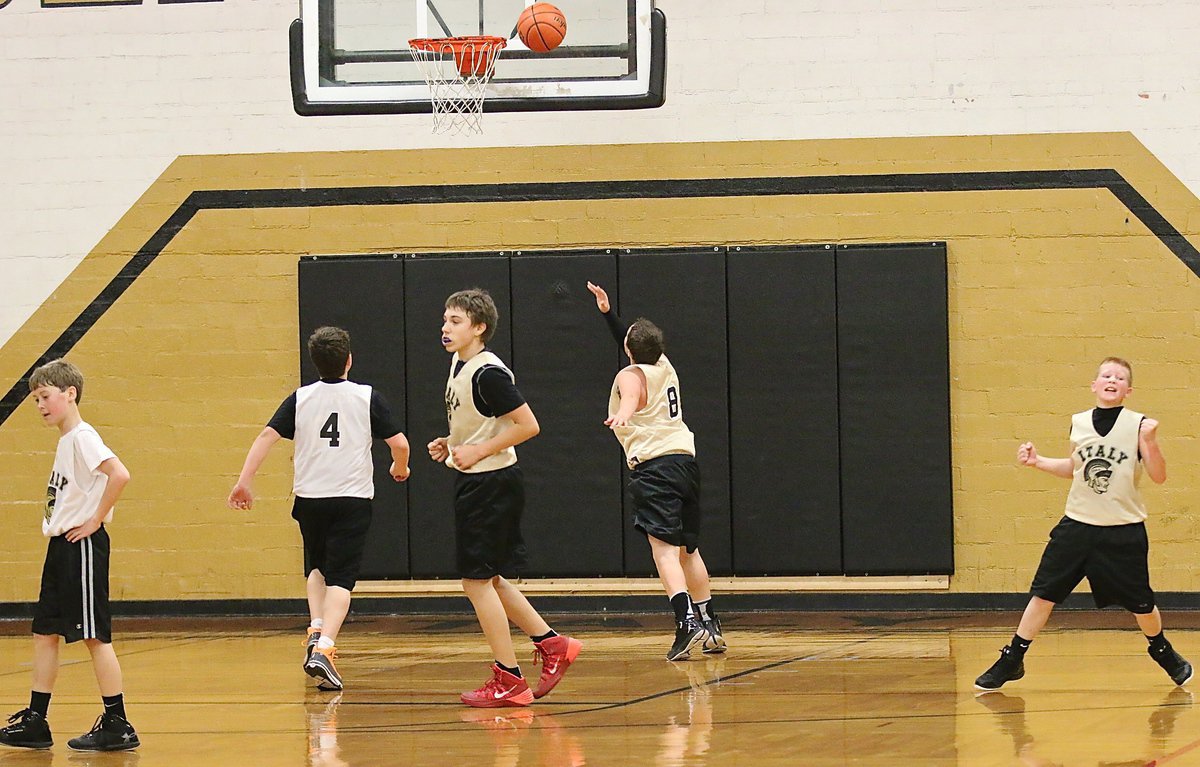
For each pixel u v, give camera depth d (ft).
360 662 41.65
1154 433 32.76
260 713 32.55
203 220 55.88
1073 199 52.80
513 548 32.27
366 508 37.22
